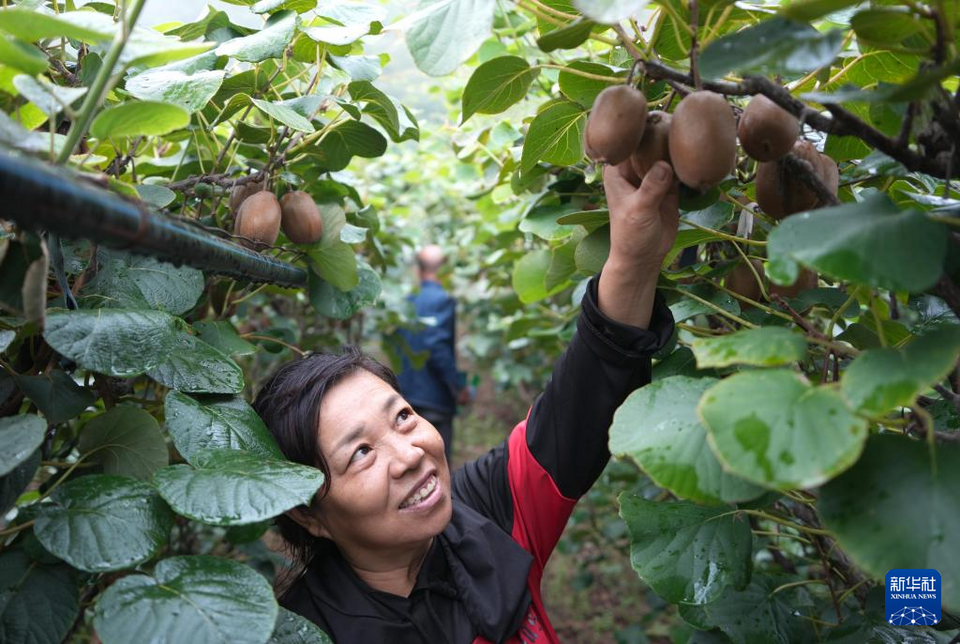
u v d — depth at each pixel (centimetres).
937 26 70
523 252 315
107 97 123
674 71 87
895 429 99
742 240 111
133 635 81
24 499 150
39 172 62
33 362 114
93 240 73
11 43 77
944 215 79
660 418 81
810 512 155
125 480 95
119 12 117
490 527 130
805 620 136
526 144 119
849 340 115
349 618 120
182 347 116
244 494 92
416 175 404
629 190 99
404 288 436
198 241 90
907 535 64
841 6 69
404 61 341
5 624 88
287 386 122
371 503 116
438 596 125
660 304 115
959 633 110
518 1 100
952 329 68
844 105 107
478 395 689
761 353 71
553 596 383
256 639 82
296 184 152
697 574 107
